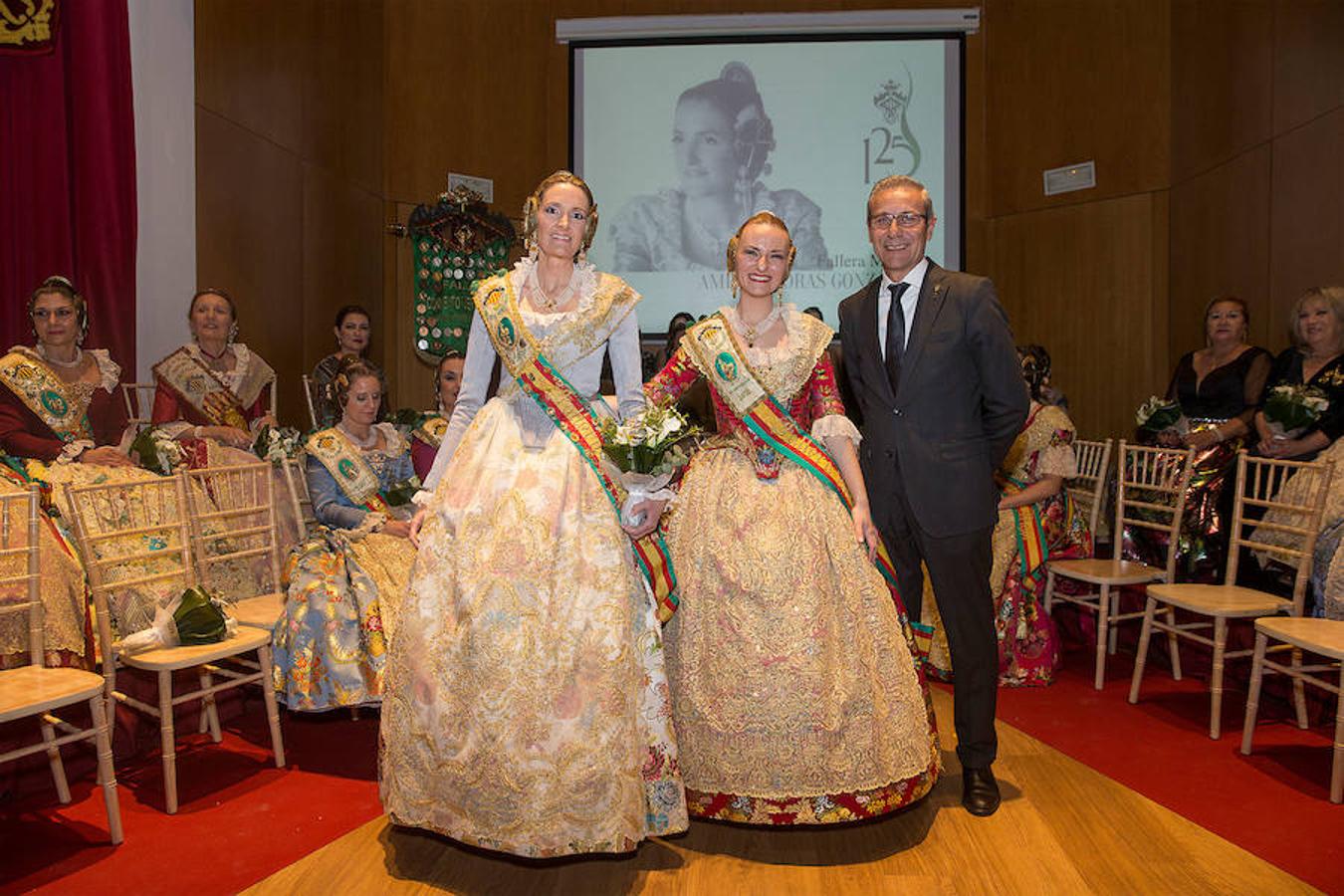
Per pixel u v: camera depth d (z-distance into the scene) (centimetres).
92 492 309
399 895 218
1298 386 420
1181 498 391
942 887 221
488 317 243
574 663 217
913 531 269
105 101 430
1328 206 513
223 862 235
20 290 407
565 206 242
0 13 397
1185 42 676
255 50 567
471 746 212
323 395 436
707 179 786
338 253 679
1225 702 369
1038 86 757
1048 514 427
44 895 217
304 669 306
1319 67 523
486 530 226
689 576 245
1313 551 334
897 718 240
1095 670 400
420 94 765
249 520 378
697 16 785
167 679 267
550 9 799
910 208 268
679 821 226
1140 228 710
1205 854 237
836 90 778
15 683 238
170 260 488
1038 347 414
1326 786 282
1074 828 252
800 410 263
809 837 249
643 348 785
